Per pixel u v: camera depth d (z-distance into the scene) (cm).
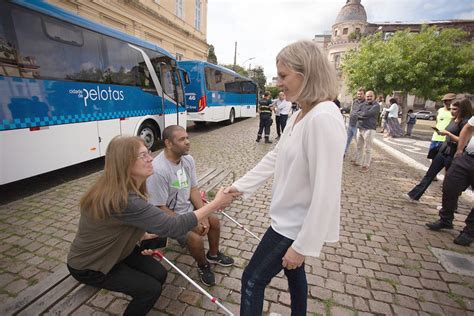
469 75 1367
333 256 292
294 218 134
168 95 779
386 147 942
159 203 236
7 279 237
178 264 262
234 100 1544
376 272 268
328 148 113
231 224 355
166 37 1725
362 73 1582
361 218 389
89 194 157
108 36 547
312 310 217
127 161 151
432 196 485
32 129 408
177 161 249
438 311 221
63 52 451
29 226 325
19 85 387
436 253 303
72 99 473
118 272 174
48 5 425
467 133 314
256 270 149
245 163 673
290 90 129
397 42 1473
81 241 162
